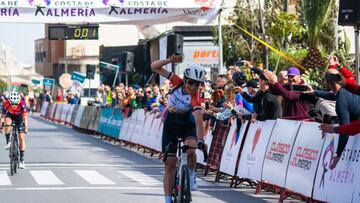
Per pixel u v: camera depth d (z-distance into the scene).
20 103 22.41
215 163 21.48
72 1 34.22
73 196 17.36
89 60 114.25
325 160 15.02
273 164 17.44
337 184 14.38
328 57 16.09
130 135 34.50
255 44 42.69
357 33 18.28
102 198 17.00
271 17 42.78
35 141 38.56
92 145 36.03
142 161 27.25
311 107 18.56
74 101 62.00
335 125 13.80
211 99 24.38
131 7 34.44
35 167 24.34
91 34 36.47
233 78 21.47
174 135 13.87
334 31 39.41
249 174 18.80
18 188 18.89
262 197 17.59
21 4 33.91
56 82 124.94
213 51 52.16
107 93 44.62
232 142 20.22
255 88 20.95
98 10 34.44
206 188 19.34
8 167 24.56
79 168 24.11
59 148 33.44
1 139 41.94
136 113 34.12
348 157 14.09
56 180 20.67
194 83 13.33
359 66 18.64
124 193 17.92
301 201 17.02
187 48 52.03
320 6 34.84
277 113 18.69
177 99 13.54
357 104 13.96
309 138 15.91
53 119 71.38
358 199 13.48
